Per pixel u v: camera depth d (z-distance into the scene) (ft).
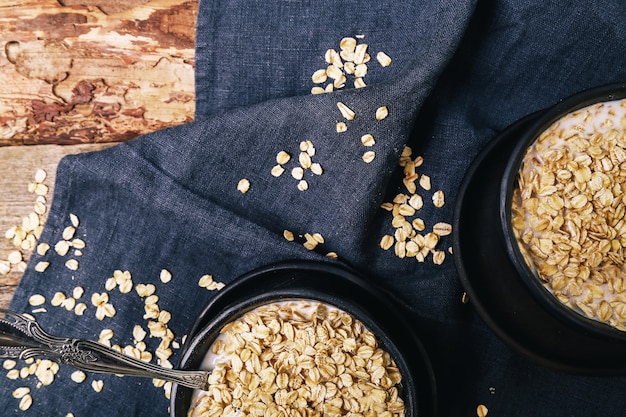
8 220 2.05
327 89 2.03
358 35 2.03
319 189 1.99
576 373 1.84
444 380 1.98
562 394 1.99
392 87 1.90
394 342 1.74
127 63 2.04
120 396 2.00
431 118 2.02
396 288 2.00
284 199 2.02
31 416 1.99
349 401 1.77
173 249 2.03
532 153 1.72
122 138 2.07
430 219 2.02
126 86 2.05
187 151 1.99
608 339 1.66
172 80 2.05
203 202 1.99
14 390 1.99
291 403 1.77
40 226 2.05
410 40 2.01
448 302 1.98
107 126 2.06
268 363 1.78
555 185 1.71
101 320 2.02
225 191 2.02
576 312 1.66
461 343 2.00
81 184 2.01
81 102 2.04
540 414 1.99
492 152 1.87
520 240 1.71
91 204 2.03
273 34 2.03
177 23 2.05
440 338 1.99
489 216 1.77
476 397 1.99
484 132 2.03
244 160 2.00
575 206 1.71
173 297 2.03
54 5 2.03
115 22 2.03
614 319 1.69
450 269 2.00
